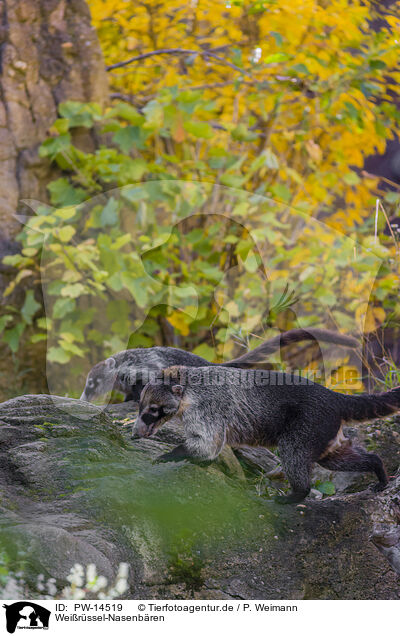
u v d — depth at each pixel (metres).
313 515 3.79
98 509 3.35
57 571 2.87
